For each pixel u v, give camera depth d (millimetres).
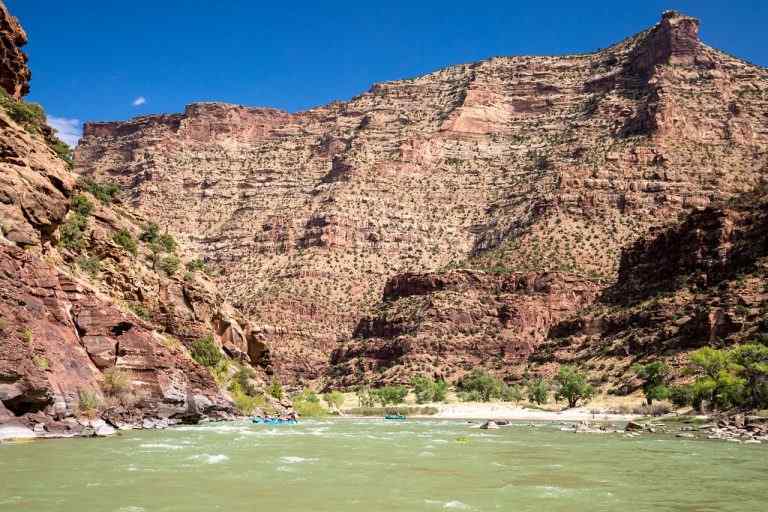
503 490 31516
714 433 65188
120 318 57219
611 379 142750
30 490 28859
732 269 149125
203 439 51500
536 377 170625
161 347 61906
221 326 90688
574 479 35219
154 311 74812
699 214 166250
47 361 47250
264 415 84625
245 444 49875
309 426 79000
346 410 151500
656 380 117625
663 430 71812
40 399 45125
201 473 34625
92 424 49344
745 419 72625
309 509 26641
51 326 49688
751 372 80688
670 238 173875
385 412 144375
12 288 46219
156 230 87500
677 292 154500
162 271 82938
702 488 32500
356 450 49094
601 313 177500
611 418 109312
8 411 43438
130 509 25828
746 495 30656
